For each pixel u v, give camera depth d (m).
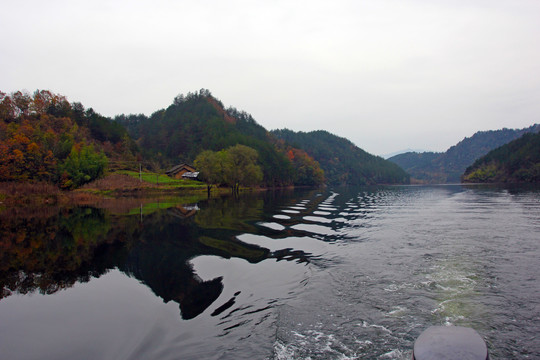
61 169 70.69
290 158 182.38
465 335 6.07
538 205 42.44
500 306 10.59
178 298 11.56
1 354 7.97
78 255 18.06
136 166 115.81
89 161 81.62
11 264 16.36
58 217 35.75
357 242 20.56
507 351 8.05
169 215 36.31
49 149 78.19
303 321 9.62
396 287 12.38
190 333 8.91
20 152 65.75
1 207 48.69
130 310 10.53
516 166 148.88
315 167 176.50
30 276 14.36
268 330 9.06
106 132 138.38
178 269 15.17
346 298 11.38
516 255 16.72
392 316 9.92
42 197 57.72
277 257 17.19
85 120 136.38
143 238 22.75
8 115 108.50
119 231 25.75
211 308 10.64
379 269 14.70
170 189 84.56
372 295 11.62
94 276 14.28
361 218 32.38
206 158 95.44
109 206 49.16
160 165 136.75
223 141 139.25
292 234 23.67
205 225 28.36
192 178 113.81
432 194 81.56
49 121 113.19
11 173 63.94
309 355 7.84
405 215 34.28
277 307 10.65
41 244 21.11
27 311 10.58
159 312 10.34
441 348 5.68
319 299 11.30
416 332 8.93
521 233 22.59
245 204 51.53
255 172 93.25
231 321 9.65
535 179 129.75
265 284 12.91
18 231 26.33
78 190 69.38
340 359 7.67
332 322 9.55
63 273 14.77
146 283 13.23
